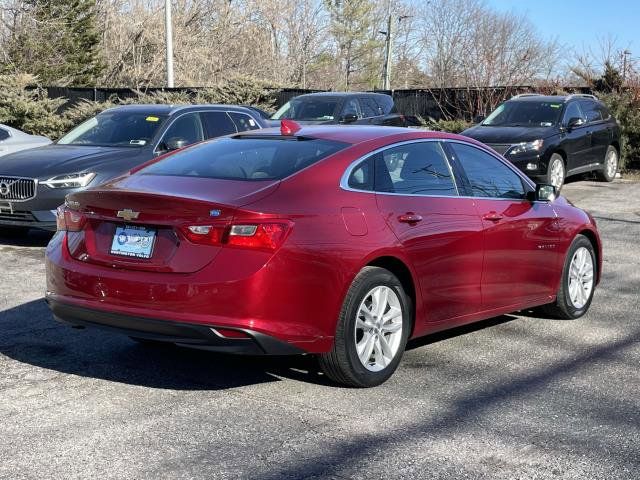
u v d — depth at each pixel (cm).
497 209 601
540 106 1598
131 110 1116
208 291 445
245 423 445
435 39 4781
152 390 496
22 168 953
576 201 1445
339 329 482
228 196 466
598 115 1691
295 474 382
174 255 457
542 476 385
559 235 664
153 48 4222
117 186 506
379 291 504
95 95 2717
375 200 511
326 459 400
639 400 493
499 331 654
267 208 459
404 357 577
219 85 2603
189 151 573
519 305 632
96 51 3850
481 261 581
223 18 4606
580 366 561
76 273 486
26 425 438
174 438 423
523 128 1530
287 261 453
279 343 456
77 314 489
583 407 479
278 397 487
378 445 418
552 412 470
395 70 6341
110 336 609
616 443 425
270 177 493
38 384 503
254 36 4719
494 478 381
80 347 581
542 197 639
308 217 469
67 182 943
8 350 571
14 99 2133
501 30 3547
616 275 877
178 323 448
